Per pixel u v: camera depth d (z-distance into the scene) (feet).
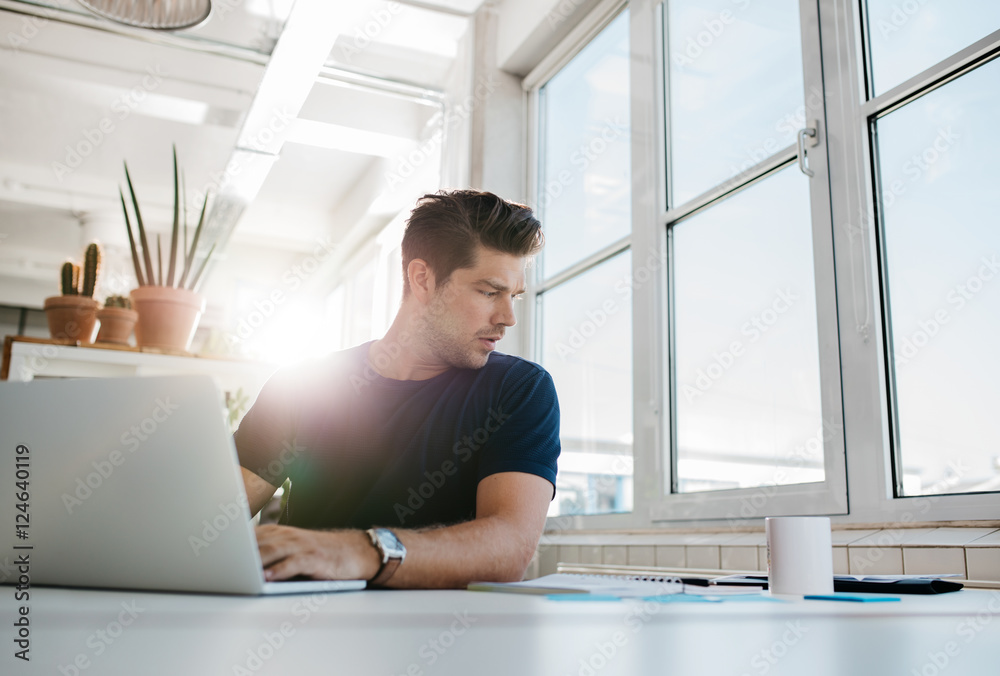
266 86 10.75
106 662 1.02
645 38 8.95
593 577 3.24
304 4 8.73
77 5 10.30
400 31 11.23
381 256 16.06
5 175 18.66
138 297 9.48
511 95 11.32
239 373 9.53
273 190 18.37
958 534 4.78
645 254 8.54
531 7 10.48
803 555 2.93
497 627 1.48
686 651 1.24
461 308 4.45
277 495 10.37
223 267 22.53
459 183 11.00
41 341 8.39
